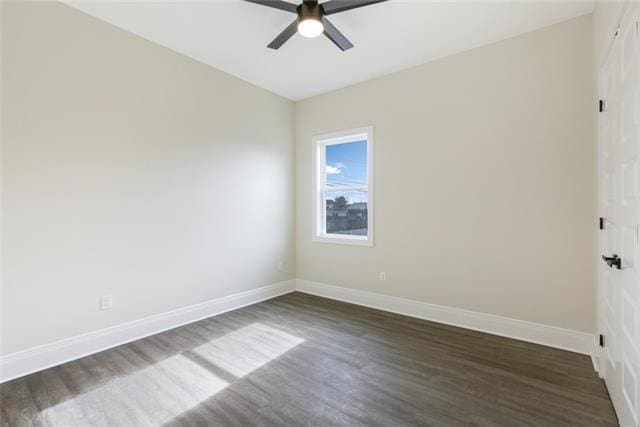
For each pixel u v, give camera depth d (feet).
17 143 7.32
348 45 8.41
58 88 7.91
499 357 8.25
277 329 10.26
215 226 11.68
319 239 14.28
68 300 8.13
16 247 7.34
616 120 6.01
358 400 6.47
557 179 8.73
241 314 11.73
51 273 7.86
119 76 9.04
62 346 8.02
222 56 10.77
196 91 11.01
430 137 10.99
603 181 7.11
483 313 10.01
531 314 9.20
